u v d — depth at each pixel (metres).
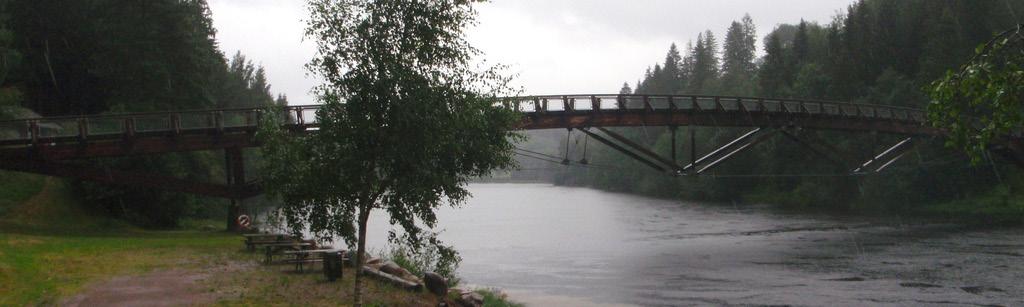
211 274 18.94
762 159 86.62
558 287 24.39
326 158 12.91
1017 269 27.30
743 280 25.66
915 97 66.62
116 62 51.41
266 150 13.44
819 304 20.84
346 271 20.17
